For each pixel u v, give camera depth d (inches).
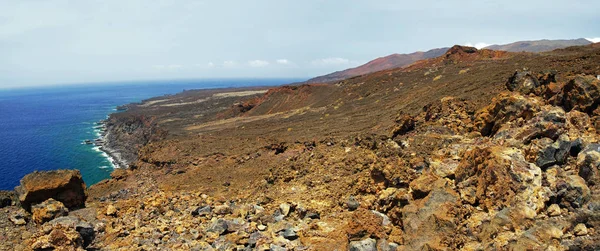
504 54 2373.3
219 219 585.9
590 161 404.2
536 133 499.8
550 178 416.8
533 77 703.1
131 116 3814.0
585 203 371.6
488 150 452.4
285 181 823.1
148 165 1358.3
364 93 2284.7
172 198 793.6
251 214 624.1
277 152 1191.6
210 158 1285.7
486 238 366.3
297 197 686.5
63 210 601.0
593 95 543.2
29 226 583.5
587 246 314.2
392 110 1497.3
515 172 407.2
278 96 3048.7
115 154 2492.6
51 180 682.8
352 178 677.9
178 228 579.8
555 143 452.8
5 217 608.7
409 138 778.2
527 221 363.3
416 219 414.3
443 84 1668.3
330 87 2920.8
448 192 432.8
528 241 331.3
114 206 714.2
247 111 3090.6
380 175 600.4
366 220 459.2
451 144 662.5
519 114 605.6
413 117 1026.1
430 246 372.8
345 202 604.1
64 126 4042.8
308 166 847.7
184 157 1339.8
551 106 582.9
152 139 2341.3
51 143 2999.5
